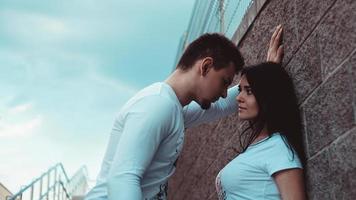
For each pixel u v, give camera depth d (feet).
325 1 7.02
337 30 6.57
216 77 7.45
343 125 6.35
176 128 6.84
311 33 7.52
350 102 6.16
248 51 12.06
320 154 7.07
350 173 6.13
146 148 6.35
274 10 9.76
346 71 6.28
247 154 7.45
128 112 6.64
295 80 8.13
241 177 7.29
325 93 6.93
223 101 9.18
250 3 12.43
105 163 6.97
